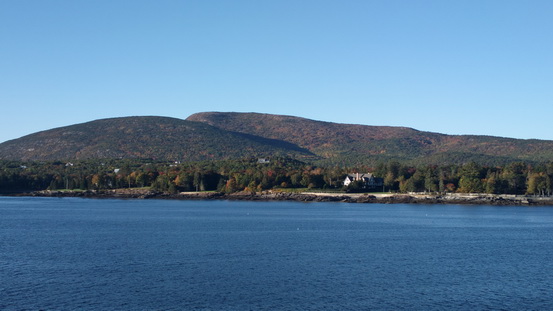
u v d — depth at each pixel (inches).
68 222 6697.8
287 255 4133.9
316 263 3826.3
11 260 3831.2
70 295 2906.0
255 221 6943.9
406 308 2775.6
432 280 3361.2
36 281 3189.0
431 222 7086.6
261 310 2696.9
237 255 4097.0
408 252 4394.7
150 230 5738.2
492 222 7160.4
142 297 2881.4
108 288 3048.7
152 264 3705.7
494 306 2834.6
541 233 5890.8
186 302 2805.1
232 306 2751.0
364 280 3326.8
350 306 2790.4
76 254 4087.1
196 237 5123.0
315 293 3009.4
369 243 4872.0
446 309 2770.7
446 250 4539.9
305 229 5974.4
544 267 3831.2
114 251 4232.3
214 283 3181.6
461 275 3521.2
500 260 4089.6
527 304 2876.5
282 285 3164.4
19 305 2731.3
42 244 4608.8
